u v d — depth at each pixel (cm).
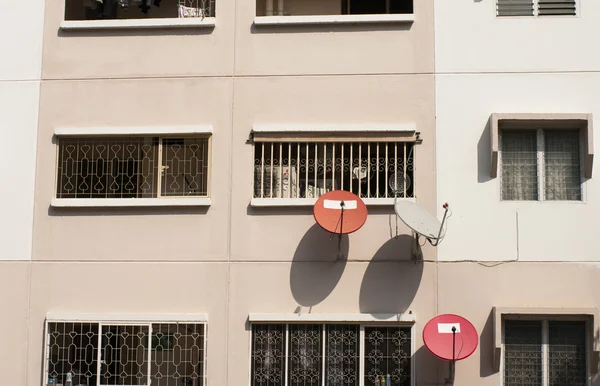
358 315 1292
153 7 1508
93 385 1314
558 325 1289
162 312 1323
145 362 1312
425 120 1345
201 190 1360
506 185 1334
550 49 1352
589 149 1300
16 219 1366
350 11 1480
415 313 1296
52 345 1328
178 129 1360
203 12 1423
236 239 1335
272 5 1450
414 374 1277
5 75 1409
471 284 1299
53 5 1428
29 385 1320
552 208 1311
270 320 1300
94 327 1329
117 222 1354
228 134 1365
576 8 1362
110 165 1378
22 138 1389
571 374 1277
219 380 1299
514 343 1289
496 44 1359
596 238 1298
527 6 1369
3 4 1434
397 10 1473
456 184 1325
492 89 1346
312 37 1383
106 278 1339
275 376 1297
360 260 1317
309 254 1325
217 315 1318
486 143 1332
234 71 1382
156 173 1367
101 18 1480
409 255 1313
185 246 1339
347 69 1370
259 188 1355
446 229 1312
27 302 1341
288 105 1366
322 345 1298
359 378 1282
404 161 1334
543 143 1339
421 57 1365
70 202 1353
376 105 1355
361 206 1283
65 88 1399
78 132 1371
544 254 1298
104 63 1401
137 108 1383
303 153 1362
